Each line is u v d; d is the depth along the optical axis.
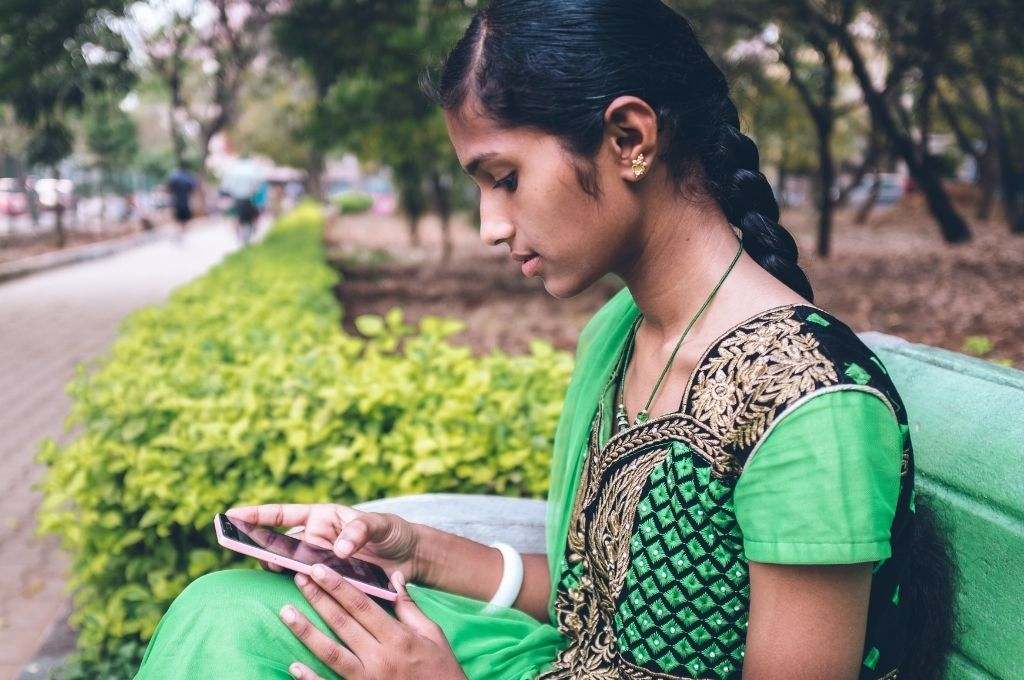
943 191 14.22
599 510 1.26
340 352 3.67
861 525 0.98
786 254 1.20
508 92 1.11
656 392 1.21
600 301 10.25
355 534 1.41
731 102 1.24
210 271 7.50
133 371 3.57
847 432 0.99
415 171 14.62
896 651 1.12
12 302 12.38
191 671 1.19
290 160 38.44
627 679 1.21
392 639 1.24
